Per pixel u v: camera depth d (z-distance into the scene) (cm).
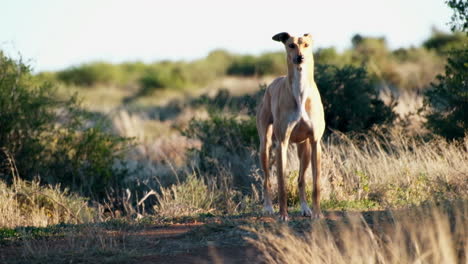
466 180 3366
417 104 5403
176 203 3512
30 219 3331
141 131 7262
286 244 1970
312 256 1877
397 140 4291
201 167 4766
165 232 2664
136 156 5922
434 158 3825
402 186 3550
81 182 4622
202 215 3186
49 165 4697
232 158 4719
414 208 2370
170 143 5900
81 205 3712
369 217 2508
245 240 2338
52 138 4794
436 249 1859
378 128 4644
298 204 3597
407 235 2136
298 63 2855
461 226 2084
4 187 3688
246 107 5428
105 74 16050
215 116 5069
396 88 8006
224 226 2588
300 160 3180
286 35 3028
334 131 4416
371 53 10362
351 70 4969
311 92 2912
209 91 11769
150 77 15475
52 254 2253
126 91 15650
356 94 4809
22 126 4606
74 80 15900
